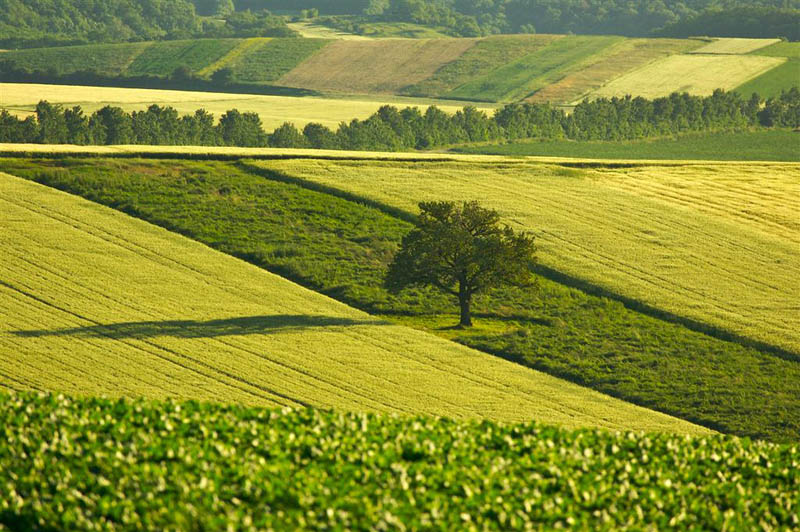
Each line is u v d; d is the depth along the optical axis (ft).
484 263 446.60
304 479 131.64
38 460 134.41
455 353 391.65
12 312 393.91
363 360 368.89
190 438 148.15
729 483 153.17
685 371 383.24
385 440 155.43
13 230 507.30
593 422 322.14
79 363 339.98
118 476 130.62
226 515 119.75
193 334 383.86
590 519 131.54
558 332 429.38
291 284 477.77
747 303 460.55
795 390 367.25
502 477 140.87
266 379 337.93
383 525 117.70
